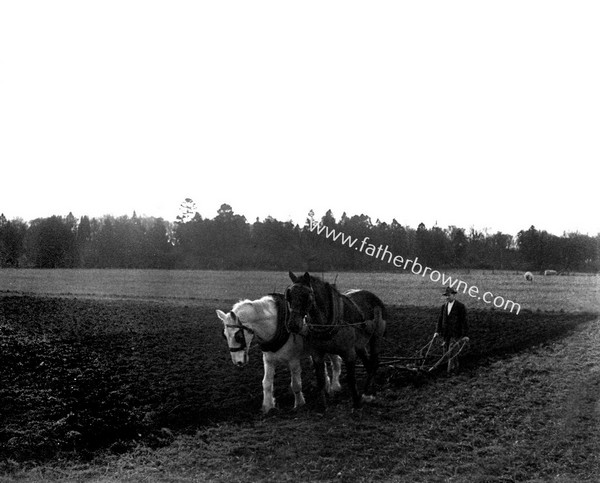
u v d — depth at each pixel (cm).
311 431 877
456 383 1161
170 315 2064
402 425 915
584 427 903
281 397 1088
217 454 799
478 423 932
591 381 1131
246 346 929
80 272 4181
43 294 2750
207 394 1096
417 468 762
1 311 2002
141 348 1480
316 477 725
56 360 1300
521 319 1916
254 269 4669
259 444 826
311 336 919
